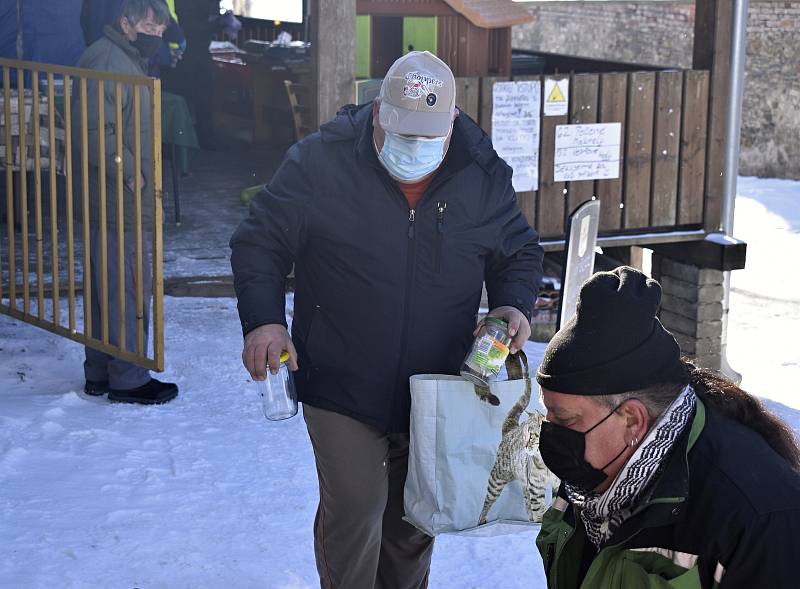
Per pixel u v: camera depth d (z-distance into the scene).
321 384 3.18
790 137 19.02
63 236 8.52
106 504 4.40
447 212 3.11
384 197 3.07
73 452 4.92
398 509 3.40
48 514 4.26
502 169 3.26
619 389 1.75
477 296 3.27
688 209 7.98
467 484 3.12
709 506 1.73
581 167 7.57
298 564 4.02
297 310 3.29
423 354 3.17
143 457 4.92
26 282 6.04
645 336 1.77
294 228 3.14
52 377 6.04
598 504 1.85
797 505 1.71
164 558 3.98
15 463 4.74
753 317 11.09
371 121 3.12
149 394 5.64
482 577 4.06
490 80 7.25
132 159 5.46
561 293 4.18
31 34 8.66
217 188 10.96
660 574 1.79
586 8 22.27
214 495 4.56
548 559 2.10
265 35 16.03
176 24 9.52
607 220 7.76
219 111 14.63
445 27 8.77
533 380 3.15
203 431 5.30
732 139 7.97
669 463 1.76
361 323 3.14
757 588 1.70
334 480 3.19
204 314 7.33
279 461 4.98
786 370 9.12
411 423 3.11
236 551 4.08
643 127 7.71
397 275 3.11
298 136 11.19
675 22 20.84
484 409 3.12
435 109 2.92
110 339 5.64
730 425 1.84
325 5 6.88
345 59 6.98
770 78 19.03
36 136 5.79
